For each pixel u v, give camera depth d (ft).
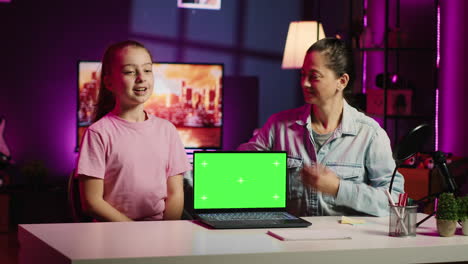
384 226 7.57
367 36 19.42
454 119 18.54
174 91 22.53
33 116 22.11
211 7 23.43
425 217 8.29
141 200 8.14
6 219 20.45
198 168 7.79
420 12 19.60
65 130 22.29
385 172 8.47
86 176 8.03
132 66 8.21
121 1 22.68
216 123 22.85
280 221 7.43
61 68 22.25
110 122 8.23
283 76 24.04
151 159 8.25
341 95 8.64
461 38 18.24
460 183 16.58
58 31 22.20
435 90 18.88
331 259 6.20
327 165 8.60
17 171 22.08
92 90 21.89
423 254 6.53
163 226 7.25
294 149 8.80
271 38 23.91
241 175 7.91
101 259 5.66
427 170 15.39
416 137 7.66
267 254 6.02
